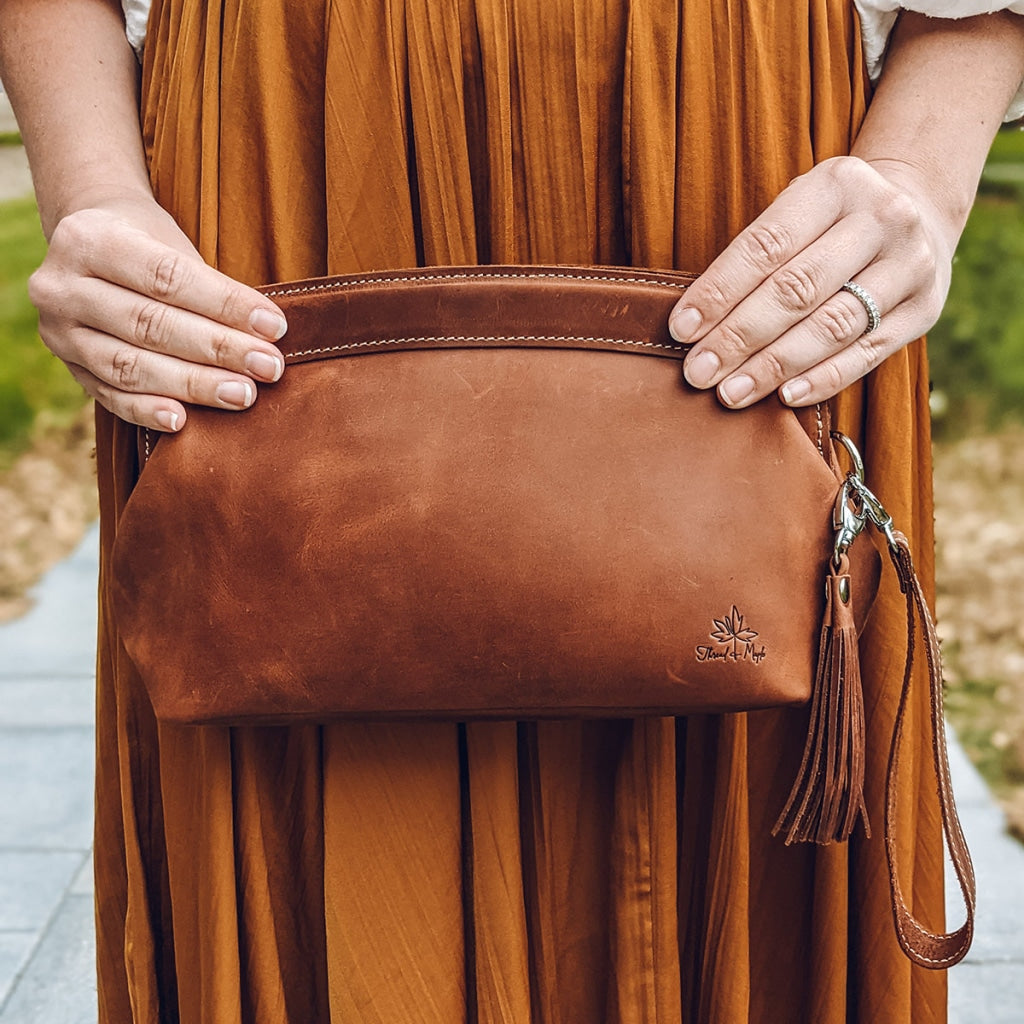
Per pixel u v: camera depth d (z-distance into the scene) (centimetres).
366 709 86
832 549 86
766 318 81
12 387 493
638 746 97
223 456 84
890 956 107
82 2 100
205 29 92
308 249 96
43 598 342
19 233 595
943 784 88
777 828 89
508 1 88
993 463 419
